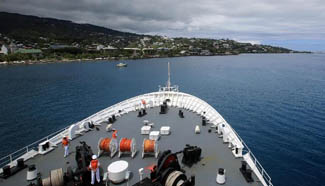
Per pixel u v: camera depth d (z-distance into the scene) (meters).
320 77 80.50
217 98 48.12
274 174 19.17
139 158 11.04
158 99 23.23
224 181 9.04
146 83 72.12
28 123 33.19
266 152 23.06
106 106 43.53
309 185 17.56
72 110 40.41
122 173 8.73
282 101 43.91
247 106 40.81
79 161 9.67
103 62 164.50
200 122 16.86
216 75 90.19
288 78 79.00
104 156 11.22
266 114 35.66
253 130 28.95
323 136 26.62
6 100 47.50
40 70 109.25
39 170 10.22
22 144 26.02
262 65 141.00
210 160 11.01
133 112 19.80
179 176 7.87
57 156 11.59
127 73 98.75
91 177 8.82
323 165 20.39
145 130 14.45
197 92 55.44
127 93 56.62
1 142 26.50
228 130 14.15
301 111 36.75
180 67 126.62
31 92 56.56
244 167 9.71
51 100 48.09
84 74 94.75
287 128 29.47
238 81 73.62
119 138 13.88
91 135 14.48
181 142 13.17
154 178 8.59
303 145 24.42
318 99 44.84
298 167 20.19
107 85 68.31
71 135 13.74
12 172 9.74
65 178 8.52
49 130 30.50
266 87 61.03
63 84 69.56
